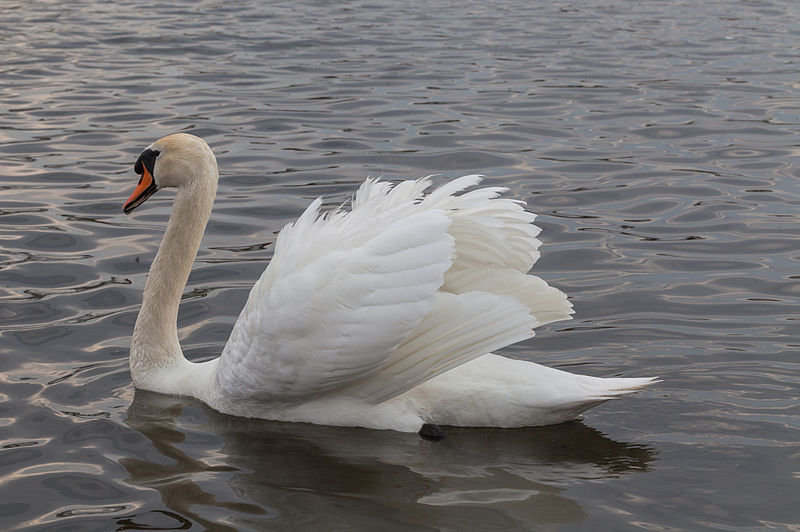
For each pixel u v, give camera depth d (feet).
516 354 27.32
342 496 20.24
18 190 40.86
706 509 19.47
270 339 22.89
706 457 21.59
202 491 20.42
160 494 20.27
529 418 23.18
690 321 29.25
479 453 22.20
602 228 37.58
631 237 36.65
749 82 61.00
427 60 67.67
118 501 19.95
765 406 23.84
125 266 33.42
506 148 47.85
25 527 18.92
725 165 45.21
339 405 23.81
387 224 22.70
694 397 24.40
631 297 31.17
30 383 25.55
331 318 22.27
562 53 70.13
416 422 23.29
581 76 62.95
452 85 60.54
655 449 22.06
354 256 22.22
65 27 78.48
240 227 37.55
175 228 26.86
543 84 60.80
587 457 21.84
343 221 23.29
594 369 26.18
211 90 58.75
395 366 22.70
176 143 26.99
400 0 97.50
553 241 36.29
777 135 49.83
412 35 77.20
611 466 21.36
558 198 40.96
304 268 22.66
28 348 27.53
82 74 62.34
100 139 48.29
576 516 19.29
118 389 26.00
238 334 23.91
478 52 70.54
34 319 29.30
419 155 46.60
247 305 23.95
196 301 31.04
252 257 34.55
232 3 94.07
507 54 69.82
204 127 50.83
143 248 35.06
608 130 51.01
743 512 19.33
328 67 65.36
